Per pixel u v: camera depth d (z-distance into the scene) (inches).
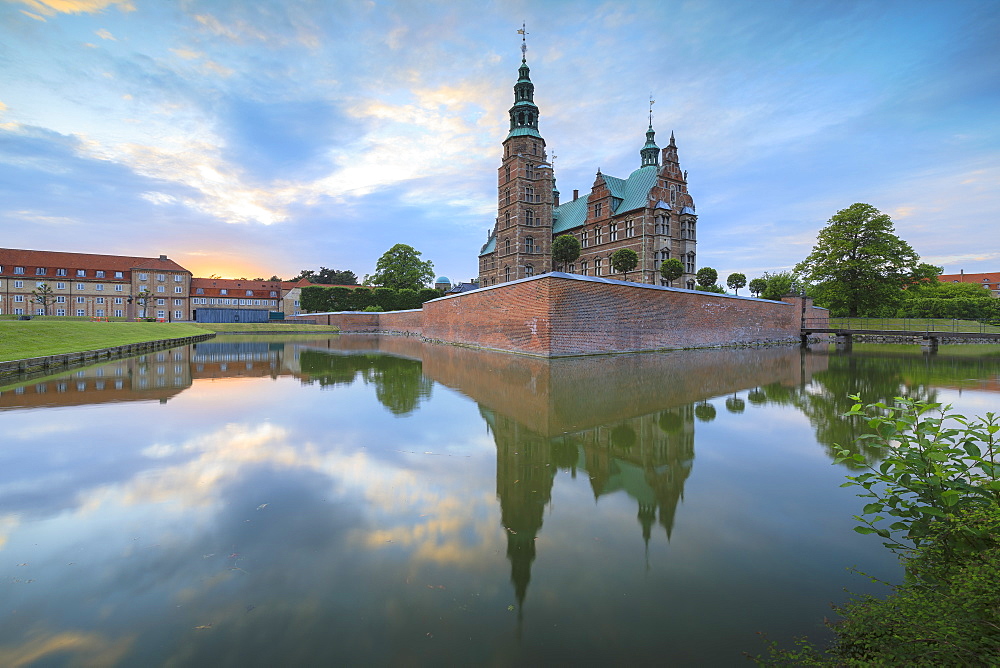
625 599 140.9
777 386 551.5
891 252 1727.4
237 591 144.5
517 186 1903.3
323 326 2442.2
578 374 665.6
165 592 143.8
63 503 210.4
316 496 219.6
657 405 437.7
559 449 297.0
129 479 241.0
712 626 127.9
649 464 268.1
